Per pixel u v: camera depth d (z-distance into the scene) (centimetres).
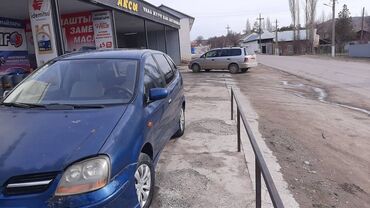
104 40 1623
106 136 339
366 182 608
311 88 1778
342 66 3092
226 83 1884
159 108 489
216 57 2606
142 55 516
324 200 500
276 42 9344
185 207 434
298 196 489
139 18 2167
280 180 528
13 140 334
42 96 436
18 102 431
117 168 329
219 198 455
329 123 1001
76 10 1590
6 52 1734
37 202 294
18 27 1797
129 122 378
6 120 374
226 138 718
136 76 459
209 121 854
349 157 733
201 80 2053
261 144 698
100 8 1556
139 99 428
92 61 484
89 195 302
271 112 1087
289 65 3572
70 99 427
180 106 690
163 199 450
